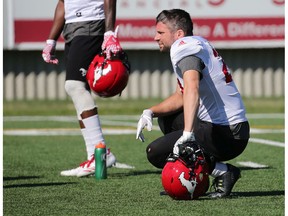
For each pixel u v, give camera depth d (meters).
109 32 21.25
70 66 22.53
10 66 54.97
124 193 18.91
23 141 32.81
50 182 21.00
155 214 16.03
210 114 17.42
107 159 22.23
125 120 44.41
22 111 51.03
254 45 53.91
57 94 55.56
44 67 55.31
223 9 53.62
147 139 33.53
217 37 53.69
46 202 17.78
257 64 55.97
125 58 21.00
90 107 22.44
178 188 17.08
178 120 18.19
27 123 42.75
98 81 20.75
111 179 21.50
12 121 44.38
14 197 18.53
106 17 21.62
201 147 17.53
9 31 53.06
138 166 24.50
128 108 51.97
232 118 17.44
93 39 22.36
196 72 16.64
